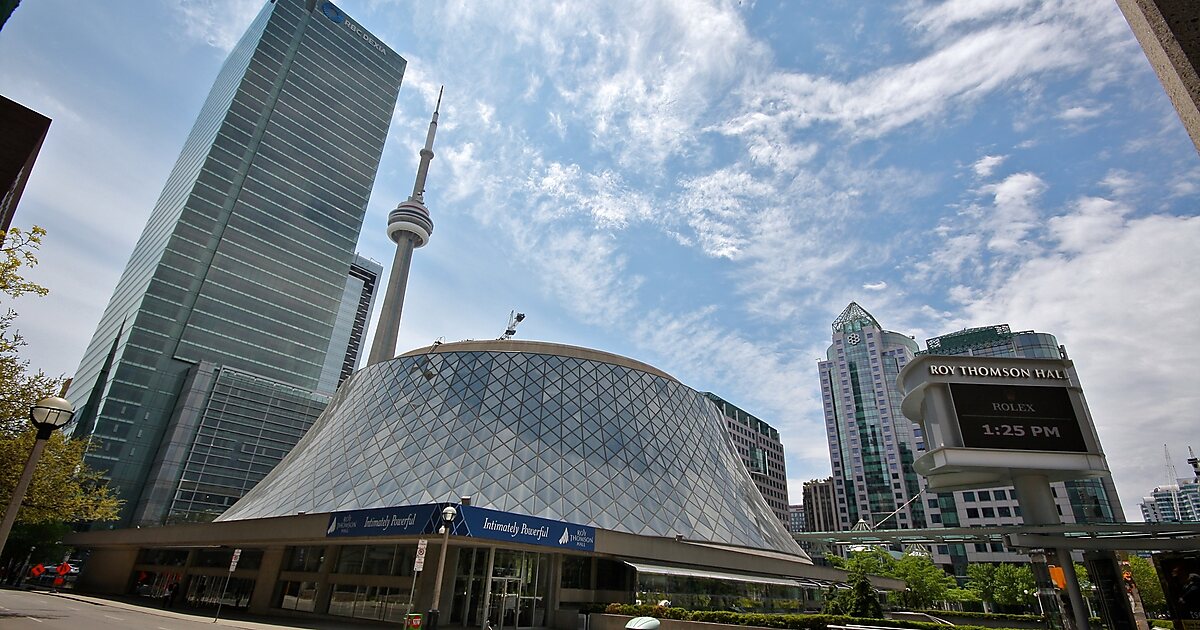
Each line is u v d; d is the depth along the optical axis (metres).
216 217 122.75
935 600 74.50
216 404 110.69
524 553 35.16
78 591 53.22
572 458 45.47
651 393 56.50
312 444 51.50
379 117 158.38
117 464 100.38
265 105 136.00
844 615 29.08
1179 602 14.08
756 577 43.81
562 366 54.25
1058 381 30.84
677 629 27.81
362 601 34.69
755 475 175.75
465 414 47.06
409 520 29.45
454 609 31.98
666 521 43.88
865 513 149.12
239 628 27.28
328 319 135.25
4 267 18.89
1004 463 29.03
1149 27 3.15
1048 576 29.98
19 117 8.73
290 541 37.28
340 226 142.75
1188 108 2.79
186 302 115.12
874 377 161.00
